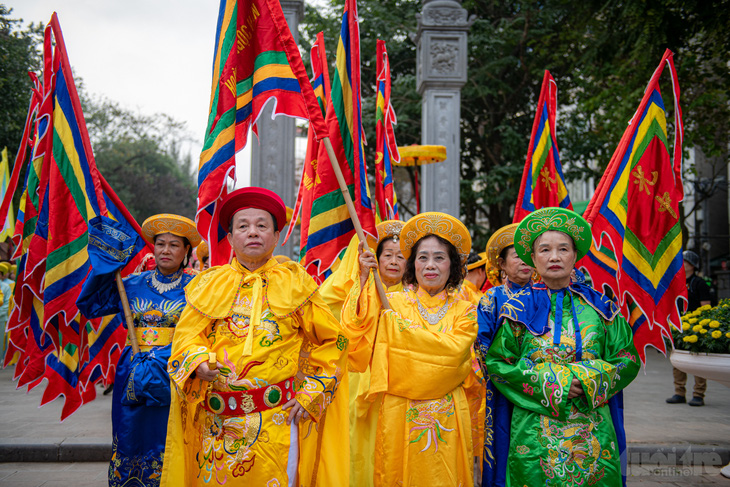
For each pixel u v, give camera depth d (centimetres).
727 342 473
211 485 254
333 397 278
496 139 1759
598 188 400
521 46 1652
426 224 328
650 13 1031
